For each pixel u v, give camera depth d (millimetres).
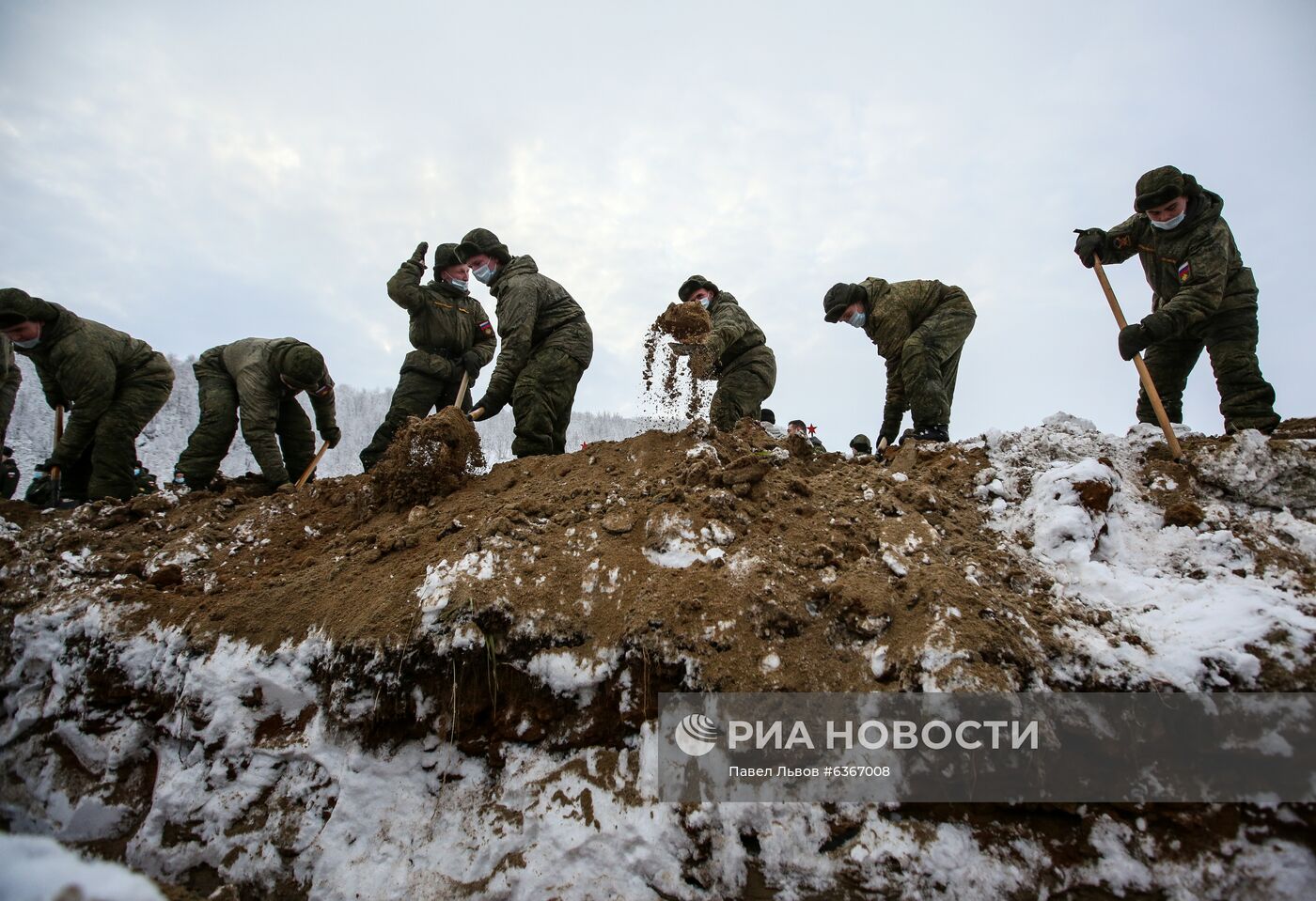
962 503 3461
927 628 2475
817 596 2725
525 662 2701
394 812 2605
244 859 2662
